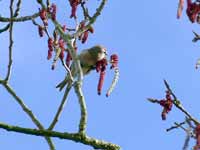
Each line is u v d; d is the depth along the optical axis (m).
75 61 12.13
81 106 12.09
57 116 12.16
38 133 11.95
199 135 10.75
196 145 10.74
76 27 13.43
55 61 13.24
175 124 13.75
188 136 10.45
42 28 13.70
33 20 13.73
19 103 13.34
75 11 13.48
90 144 12.16
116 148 12.32
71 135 12.06
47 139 12.56
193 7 11.02
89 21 13.28
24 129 11.92
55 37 13.50
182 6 10.44
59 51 13.21
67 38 12.33
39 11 13.80
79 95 12.06
